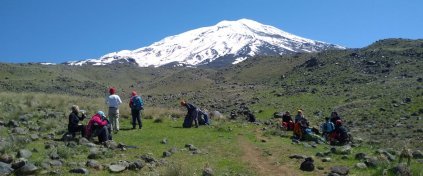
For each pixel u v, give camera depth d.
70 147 15.37
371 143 25.34
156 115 28.03
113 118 20.98
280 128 26.14
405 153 15.17
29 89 152.88
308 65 134.12
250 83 139.25
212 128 23.84
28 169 11.97
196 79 178.00
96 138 18.31
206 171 12.82
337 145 21.02
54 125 20.05
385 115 51.81
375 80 97.81
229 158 15.69
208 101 90.31
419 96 61.69
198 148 17.23
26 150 13.80
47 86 166.25
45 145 15.45
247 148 17.81
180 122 26.39
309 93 82.62
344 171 13.70
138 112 22.47
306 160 14.43
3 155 12.80
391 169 13.46
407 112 52.44
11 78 169.38
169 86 171.00
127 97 142.88
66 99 31.56
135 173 12.84
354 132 41.66
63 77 193.50
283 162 15.32
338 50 145.00
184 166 13.02
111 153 14.94
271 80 135.75
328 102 69.81
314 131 24.03
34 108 24.97
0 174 11.57
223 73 183.50
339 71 114.75
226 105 76.81
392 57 117.31
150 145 17.48
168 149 16.77
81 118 18.45
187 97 106.38
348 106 62.31
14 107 24.27
